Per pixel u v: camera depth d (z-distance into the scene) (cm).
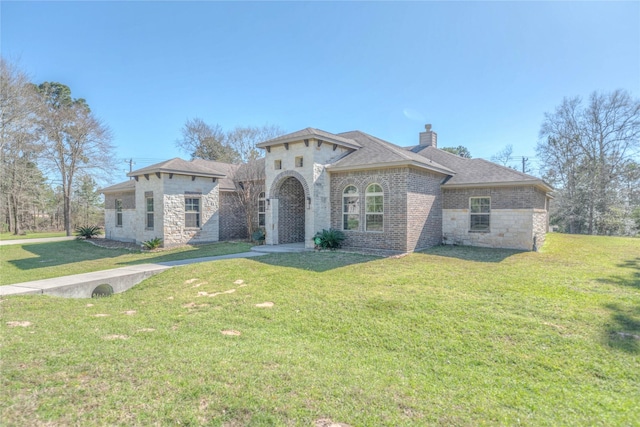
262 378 387
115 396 332
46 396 326
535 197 1474
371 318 618
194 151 4444
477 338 524
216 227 1939
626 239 1952
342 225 1519
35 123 2670
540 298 704
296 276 944
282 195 1688
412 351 488
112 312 684
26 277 1027
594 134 2881
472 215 1568
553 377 411
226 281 916
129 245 1903
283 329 580
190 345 492
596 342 500
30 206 3288
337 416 319
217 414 313
